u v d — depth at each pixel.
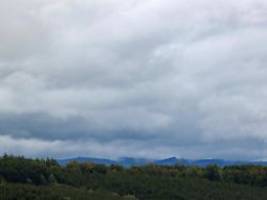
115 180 85.19
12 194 59.41
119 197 73.81
